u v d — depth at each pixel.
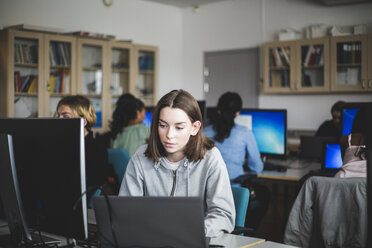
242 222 1.93
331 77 5.47
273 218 4.60
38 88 4.86
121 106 3.62
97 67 5.50
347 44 5.36
